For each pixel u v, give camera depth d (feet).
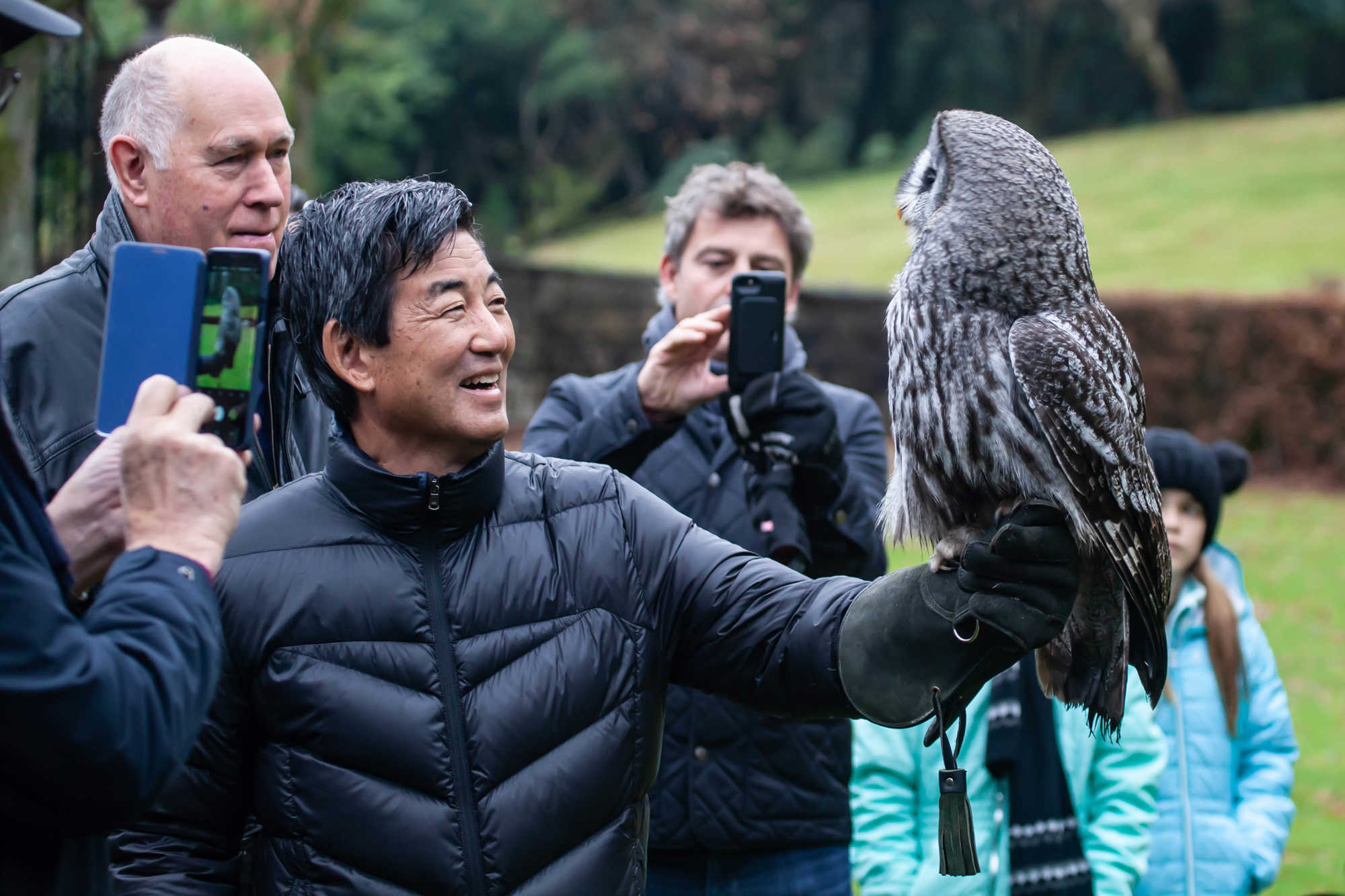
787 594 7.13
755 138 168.76
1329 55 170.40
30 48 28.66
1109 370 7.63
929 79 177.06
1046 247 7.69
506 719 6.47
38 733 4.79
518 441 59.88
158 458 5.43
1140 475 7.73
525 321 65.21
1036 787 10.23
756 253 11.50
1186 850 11.38
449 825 6.34
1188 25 172.35
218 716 6.46
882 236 122.83
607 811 6.66
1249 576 42.39
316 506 6.74
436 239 6.60
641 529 7.16
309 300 6.80
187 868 6.54
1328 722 27.48
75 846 5.49
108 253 8.64
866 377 66.44
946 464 7.76
